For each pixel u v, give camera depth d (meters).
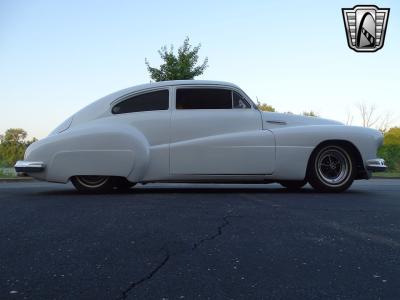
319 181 6.84
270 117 6.83
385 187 8.87
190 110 6.70
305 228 4.03
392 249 3.39
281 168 6.66
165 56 16.14
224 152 6.57
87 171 6.46
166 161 6.54
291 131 6.72
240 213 4.72
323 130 6.77
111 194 6.58
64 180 6.50
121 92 6.80
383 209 5.15
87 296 2.44
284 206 5.25
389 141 23.91
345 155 6.88
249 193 6.77
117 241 3.54
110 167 6.46
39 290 2.53
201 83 6.82
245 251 3.29
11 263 3.01
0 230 3.94
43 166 6.46
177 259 3.09
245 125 6.70
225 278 2.72
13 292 2.49
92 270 2.86
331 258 3.14
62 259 3.09
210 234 3.77
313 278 2.73
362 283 2.65
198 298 2.41
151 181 6.63
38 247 3.38
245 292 2.50
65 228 3.99
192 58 16.11
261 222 4.26
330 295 2.46
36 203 5.48
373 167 6.79
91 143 6.46
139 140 6.48
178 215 4.57
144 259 3.09
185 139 6.60
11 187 8.77
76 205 5.26
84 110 6.75
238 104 6.80
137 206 5.15
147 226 4.05
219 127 6.65
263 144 6.63
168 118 6.62
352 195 6.57
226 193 6.75
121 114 6.68
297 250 3.33
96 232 3.84
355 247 3.43
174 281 2.67
